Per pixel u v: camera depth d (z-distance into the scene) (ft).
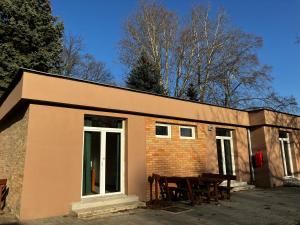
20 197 24.27
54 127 26.55
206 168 39.86
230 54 85.56
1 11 63.10
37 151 25.17
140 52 87.45
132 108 32.22
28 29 63.16
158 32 88.53
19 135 28.27
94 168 29.76
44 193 24.95
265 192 39.75
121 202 28.66
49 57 65.72
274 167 46.73
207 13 87.51
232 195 36.96
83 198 27.99
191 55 87.10
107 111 30.58
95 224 22.21
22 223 22.65
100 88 29.73
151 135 34.42
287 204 30.68
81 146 27.99
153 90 79.05
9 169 30.86
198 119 39.78
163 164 34.94
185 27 88.22
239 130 47.01
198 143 39.78
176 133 37.47
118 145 32.14
